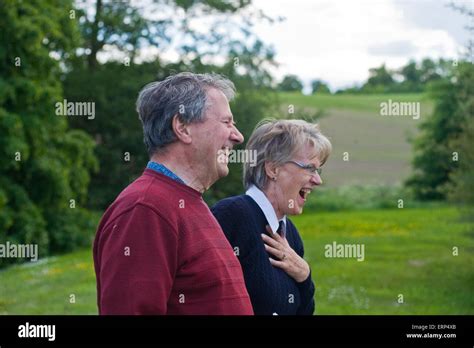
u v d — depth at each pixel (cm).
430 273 1202
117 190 2058
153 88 236
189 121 231
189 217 224
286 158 275
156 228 216
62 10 1842
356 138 2198
